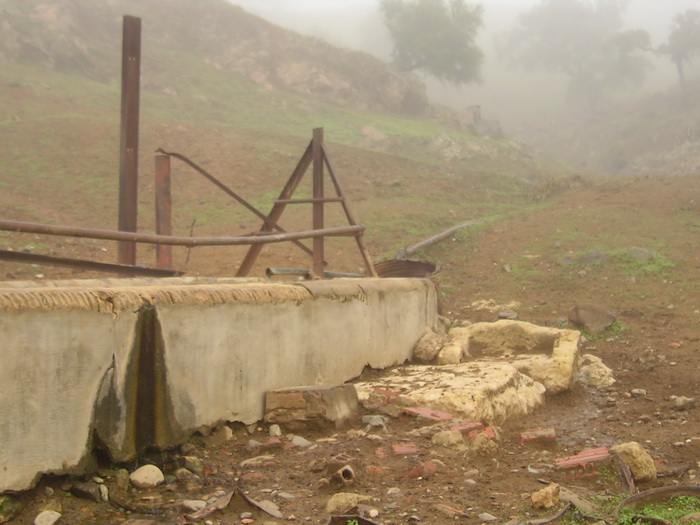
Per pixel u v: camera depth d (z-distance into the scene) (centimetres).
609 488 466
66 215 1661
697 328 1009
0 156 2052
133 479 433
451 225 1773
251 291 538
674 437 602
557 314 1108
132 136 856
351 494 410
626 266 1292
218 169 2175
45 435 397
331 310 622
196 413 487
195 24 4741
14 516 380
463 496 427
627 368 872
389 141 3719
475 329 858
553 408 709
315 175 936
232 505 407
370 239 1608
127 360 439
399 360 741
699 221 1611
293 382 575
